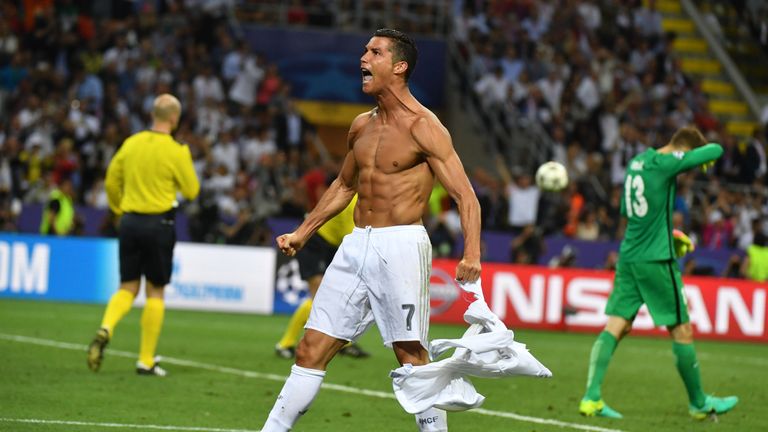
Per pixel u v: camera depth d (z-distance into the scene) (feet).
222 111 104.01
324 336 26.09
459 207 25.36
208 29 111.75
